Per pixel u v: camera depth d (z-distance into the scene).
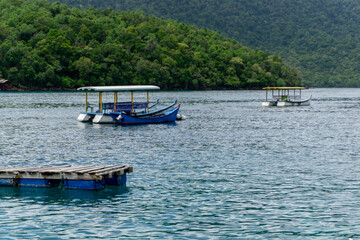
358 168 33.28
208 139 50.47
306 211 23.02
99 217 22.19
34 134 55.25
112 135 54.62
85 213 22.81
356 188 27.34
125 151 41.66
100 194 26.22
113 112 70.25
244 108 107.38
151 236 19.72
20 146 45.00
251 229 20.58
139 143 47.22
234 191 26.78
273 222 21.45
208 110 100.06
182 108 106.69
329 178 30.03
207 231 20.30
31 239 19.41
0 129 60.38
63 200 25.08
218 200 24.94
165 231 20.31
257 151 41.47
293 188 27.44
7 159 37.56
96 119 70.12
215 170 32.62
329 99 162.00
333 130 59.66
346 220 21.70
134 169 33.12
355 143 46.75
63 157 38.41
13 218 22.11
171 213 22.77
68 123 69.81
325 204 24.16
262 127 63.84
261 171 32.28
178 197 25.53
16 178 27.97
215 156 38.72
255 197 25.50
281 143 46.94
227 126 65.56
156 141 48.88
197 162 35.84
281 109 103.94
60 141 48.94
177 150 42.19
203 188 27.50
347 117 81.12
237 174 31.30
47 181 27.69
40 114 85.38
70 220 21.78
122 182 28.53
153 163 35.41
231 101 139.38
